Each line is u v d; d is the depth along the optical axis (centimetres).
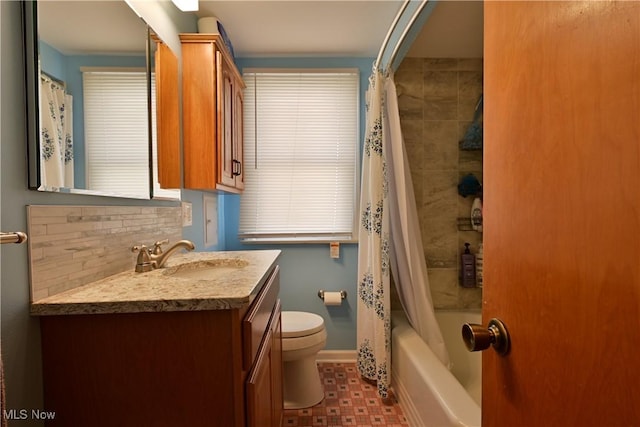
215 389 84
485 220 69
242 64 239
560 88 48
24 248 76
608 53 40
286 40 217
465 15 180
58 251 86
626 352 38
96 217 102
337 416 176
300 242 241
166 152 150
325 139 244
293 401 183
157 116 143
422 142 238
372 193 190
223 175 173
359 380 213
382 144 189
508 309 61
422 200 240
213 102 166
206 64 166
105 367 82
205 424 84
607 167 40
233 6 180
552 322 49
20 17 77
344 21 196
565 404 47
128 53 122
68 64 91
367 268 207
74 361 81
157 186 142
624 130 37
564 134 47
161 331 83
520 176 57
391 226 208
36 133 78
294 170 245
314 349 184
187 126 166
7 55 73
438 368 154
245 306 84
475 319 233
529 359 55
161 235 147
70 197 91
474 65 237
